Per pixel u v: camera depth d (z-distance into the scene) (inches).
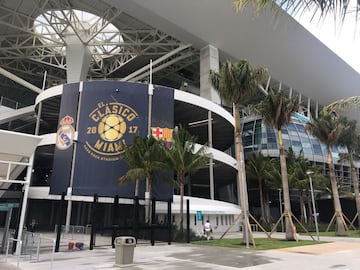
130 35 1935.3
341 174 2325.3
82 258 521.3
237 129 834.2
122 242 457.4
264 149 2090.3
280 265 449.7
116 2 1459.2
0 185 649.6
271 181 1708.9
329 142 1240.8
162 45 1891.0
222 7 1552.7
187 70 2374.5
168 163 1003.9
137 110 1243.8
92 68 2367.1
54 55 2172.7
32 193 1207.6
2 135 544.1
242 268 422.0
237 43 1804.9
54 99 1398.9
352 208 2224.4
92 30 1923.0
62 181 1168.2
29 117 1813.5
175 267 431.2
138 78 2010.3
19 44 2048.5
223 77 814.5
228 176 1897.1
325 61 2277.3
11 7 1675.7
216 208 1331.2
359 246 745.6
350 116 2447.1
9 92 2719.0
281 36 1851.6
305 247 718.5
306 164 1740.9
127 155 1005.8
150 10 1501.0
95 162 1170.6
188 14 1561.3
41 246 693.3
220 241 864.9
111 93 1248.2
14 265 445.4
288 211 915.4
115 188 1138.7
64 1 1620.3
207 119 1616.6
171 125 1285.7
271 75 2146.9
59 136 1232.2
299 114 2428.6
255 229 1605.6
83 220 1446.9
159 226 790.5
